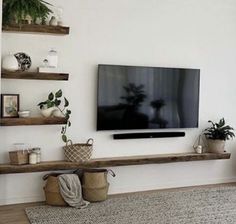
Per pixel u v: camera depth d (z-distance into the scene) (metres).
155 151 4.62
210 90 4.88
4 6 3.54
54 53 3.95
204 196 4.30
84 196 3.99
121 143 4.44
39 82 4.01
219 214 3.69
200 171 4.90
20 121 3.70
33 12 3.57
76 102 4.19
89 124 4.27
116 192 4.44
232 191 4.54
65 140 4.07
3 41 3.83
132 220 3.49
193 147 4.84
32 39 3.94
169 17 4.57
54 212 3.67
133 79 4.36
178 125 4.65
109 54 4.29
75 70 4.15
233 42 4.96
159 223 3.43
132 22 4.38
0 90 3.68
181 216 3.62
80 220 3.47
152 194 4.37
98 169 4.26
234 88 5.03
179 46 4.65
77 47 4.14
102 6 4.22
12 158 3.80
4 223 3.39
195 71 4.70
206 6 4.76
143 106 4.43
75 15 4.11
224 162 5.04
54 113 3.92
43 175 4.09
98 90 4.20
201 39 4.77
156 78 4.48
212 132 4.71
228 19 4.91
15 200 3.99
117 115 4.31
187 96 4.68
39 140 4.05
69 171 4.17
